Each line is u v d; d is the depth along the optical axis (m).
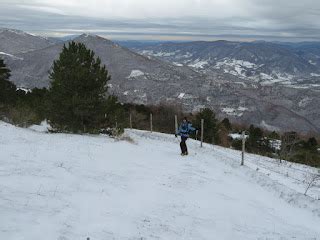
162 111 57.09
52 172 10.27
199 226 8.27
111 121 24.75
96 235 6.39
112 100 24.77
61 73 23.38
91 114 23.66
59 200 7.86
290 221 10.20
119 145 19.41
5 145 13.93
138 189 10.30
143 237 6.86
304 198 12.25
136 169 13.25
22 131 20.53
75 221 6.83
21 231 5.77
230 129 68.00
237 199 11.39
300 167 24.77
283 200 12.44
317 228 9.97
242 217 9.62
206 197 10.91
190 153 19.94
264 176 15.27
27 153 12.73
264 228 9.08
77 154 14.27
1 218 6.13
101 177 10.92
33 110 30.95
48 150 14.13
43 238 5.70
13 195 7.61
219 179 13.92
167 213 8.70
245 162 19.31
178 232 7.59
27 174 9.55
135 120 48.66
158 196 10.01
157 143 24.02
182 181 12.45
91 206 7.93
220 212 9.70
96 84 23.72
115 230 6.86
